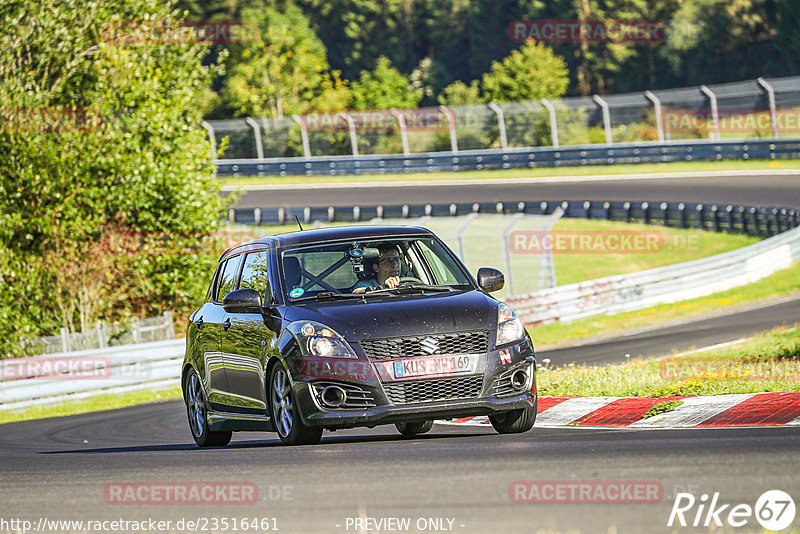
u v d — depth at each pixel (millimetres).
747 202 148250
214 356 35188
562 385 43562
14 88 92438
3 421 65812
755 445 24781
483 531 17016
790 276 109875
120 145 95500
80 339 79625
